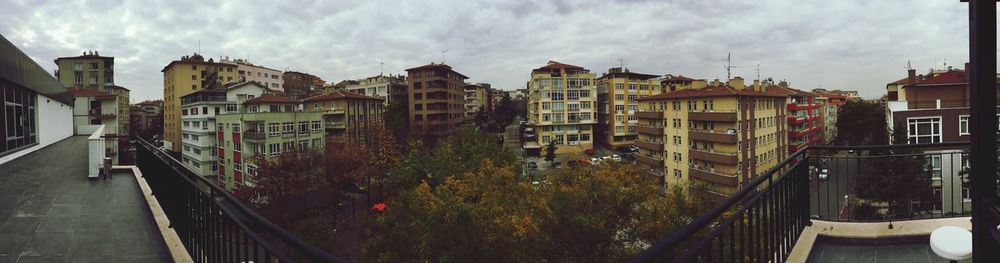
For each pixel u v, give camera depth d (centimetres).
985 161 214
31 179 963
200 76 7575
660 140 4712
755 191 364
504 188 2162
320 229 2595
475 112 11625
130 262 474
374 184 4225
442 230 1559
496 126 9919
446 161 3397
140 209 697
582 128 6956
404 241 1844
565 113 6838
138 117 9838
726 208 265
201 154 5234
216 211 374
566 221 1448
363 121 6250
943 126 2723
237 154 4322
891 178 1664
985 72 210
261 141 4025
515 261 1477
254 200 3238
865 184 1798
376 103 6631
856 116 5206
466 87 11619
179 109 7394
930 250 427
